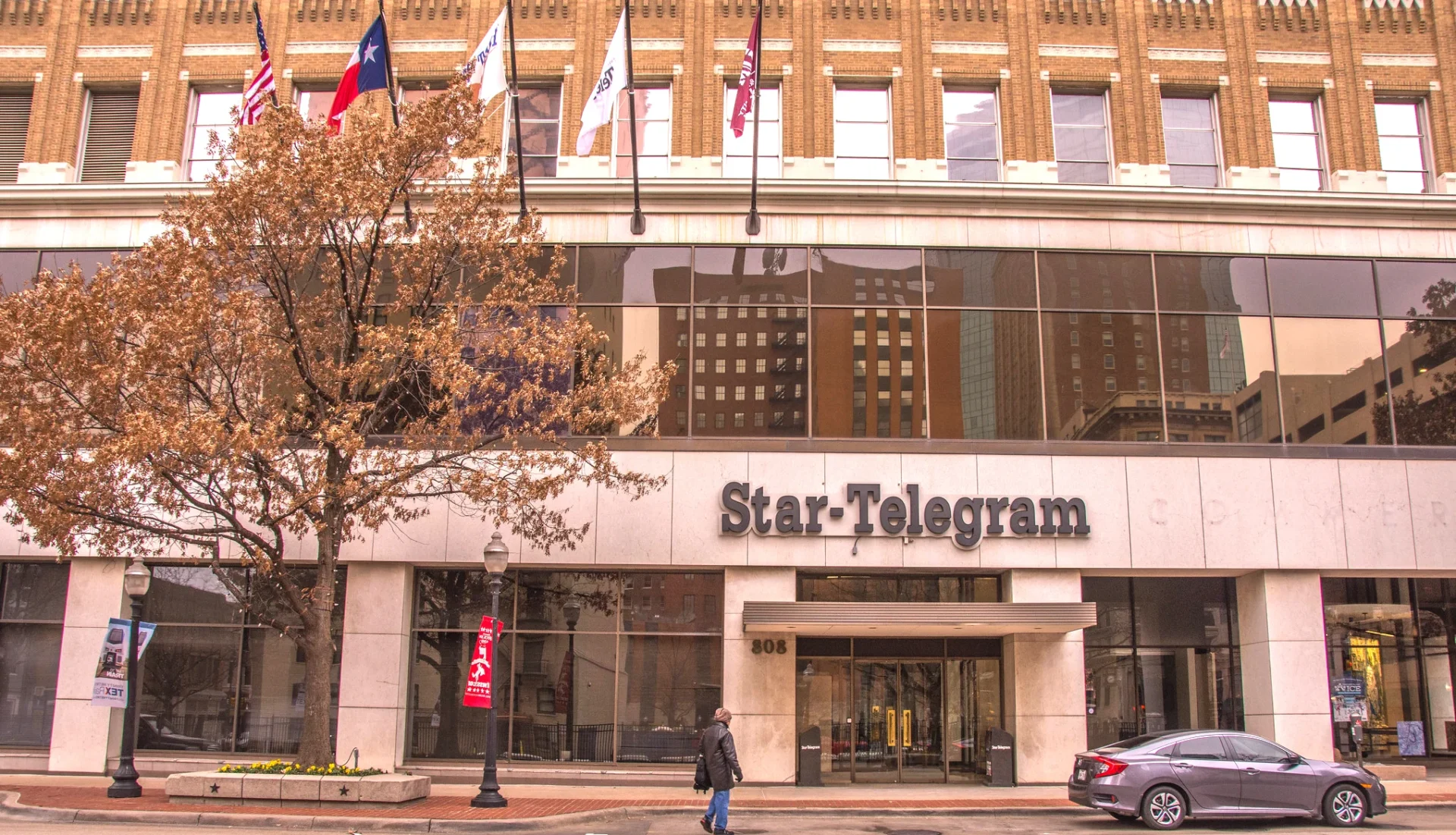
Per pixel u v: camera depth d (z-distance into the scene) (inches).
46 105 960.9
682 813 687.7
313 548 858.1
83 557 880.9
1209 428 886.4
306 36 978.7
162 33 974.4
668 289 903.1
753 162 895.7
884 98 963.3
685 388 885.8
